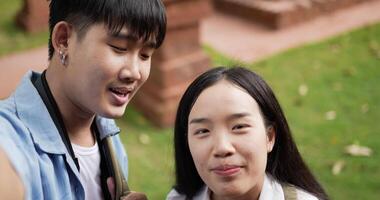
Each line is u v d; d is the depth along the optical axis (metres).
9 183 1.13
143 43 1.39
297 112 4.65
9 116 1.32
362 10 7.36
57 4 1.39
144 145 4.14
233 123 1.48
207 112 1.49
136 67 1.39
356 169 3.80
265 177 1.65
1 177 1.11
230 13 7.41
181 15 4.20
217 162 1.47
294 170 1.75
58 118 1.45
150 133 4.31
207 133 1.51
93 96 1.38
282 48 6.13
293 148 1.74
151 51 1.45
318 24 6.88
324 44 6.23
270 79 5.28
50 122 1.40
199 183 1.80
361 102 4.83
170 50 4.27
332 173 3.75
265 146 1.54
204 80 1.57
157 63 4.30
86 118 1.53
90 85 1.37
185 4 4.20
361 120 4.52
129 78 1.38
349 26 6.80
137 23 1.34
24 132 1.32
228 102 1.48
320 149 4.07
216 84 1.54
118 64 1.36
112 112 1.42
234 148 1.47
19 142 1.28
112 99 1.40
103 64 1.35
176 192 1.85
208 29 6.82
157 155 4.01
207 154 1.50
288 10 6.76
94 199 1.57
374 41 6.29
